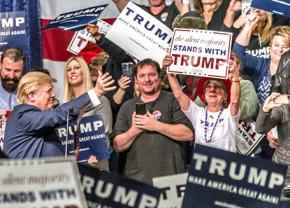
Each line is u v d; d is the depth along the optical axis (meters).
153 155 12.99
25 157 12.05
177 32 13.30
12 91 14.41
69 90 13.70
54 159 6.50
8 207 6.55
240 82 13.53
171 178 7.53
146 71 13.10
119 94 14.02
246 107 13.62
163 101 13.16
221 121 13.16
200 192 7.33
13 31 14.52
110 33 13.96
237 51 14.20
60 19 14.65
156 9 14.30
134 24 13.91
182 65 13.28
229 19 14.23
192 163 7.32
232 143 13.22
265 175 7.32
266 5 13.77
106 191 7.36
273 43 14.05
